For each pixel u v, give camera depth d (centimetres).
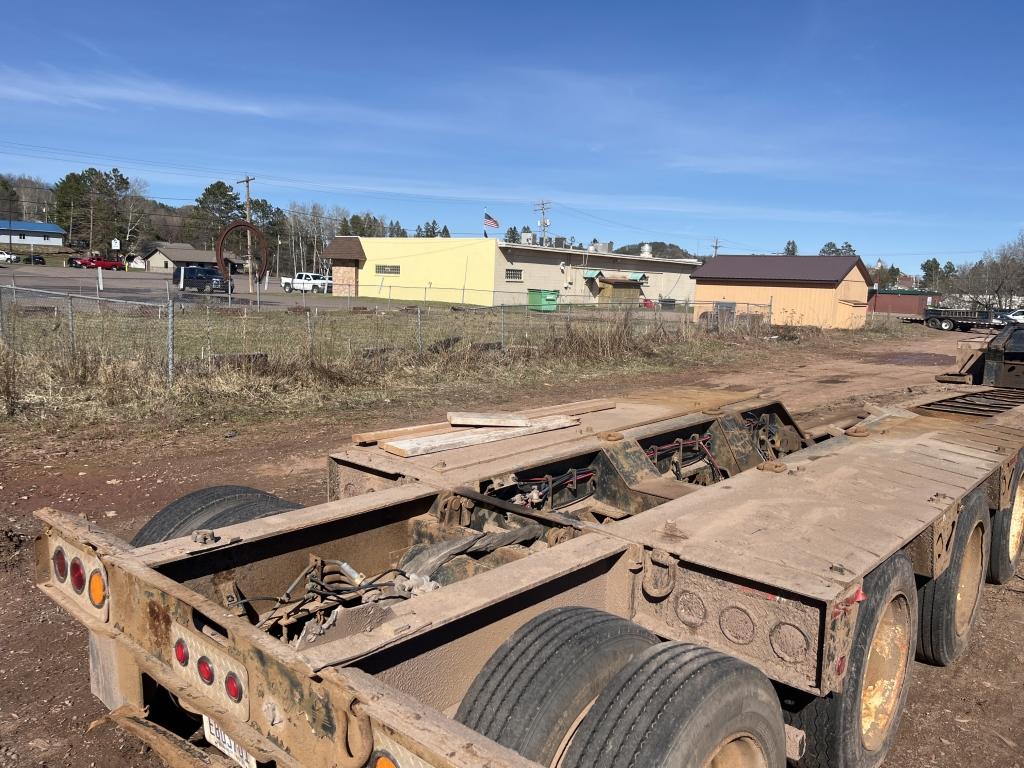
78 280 4819
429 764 159
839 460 436
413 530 363
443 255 5144
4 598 492
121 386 1130
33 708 371
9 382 1059
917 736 371
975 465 441
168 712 276
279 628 310
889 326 4041
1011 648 467
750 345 2702
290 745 193
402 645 227
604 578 296
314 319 2002
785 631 254
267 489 759
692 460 533
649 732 195
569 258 5469
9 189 11056
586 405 543
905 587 332
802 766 297
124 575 254
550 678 217
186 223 10588
